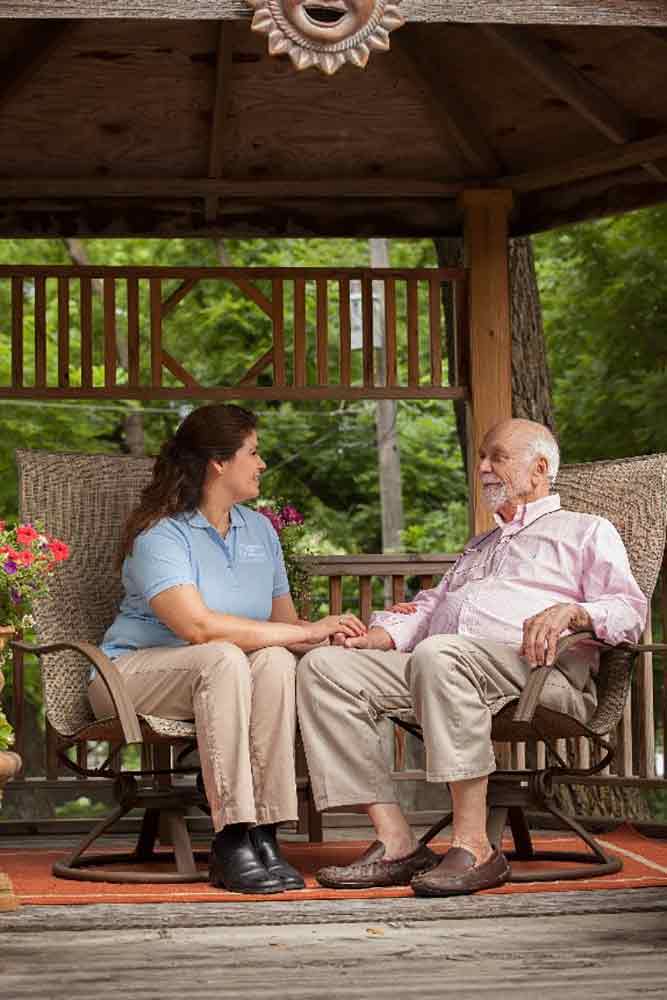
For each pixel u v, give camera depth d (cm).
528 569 468
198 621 441
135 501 516
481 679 427
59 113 638
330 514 1875
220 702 419
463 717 416
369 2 395
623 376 1224
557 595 463
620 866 456
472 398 675
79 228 693
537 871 449
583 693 456
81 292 667
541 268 1570
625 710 583
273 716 427
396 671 438
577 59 611
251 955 348
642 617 452
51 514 495
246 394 673
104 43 600
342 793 427
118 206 692
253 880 411
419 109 652
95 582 499
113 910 387
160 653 444
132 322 668
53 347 1766
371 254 1766
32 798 1594
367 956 346
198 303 1905
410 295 685
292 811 423
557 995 307
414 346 684
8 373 1633
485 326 677
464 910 390
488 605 462
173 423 1858
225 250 1891
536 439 482
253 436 474
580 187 685
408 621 489
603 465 505
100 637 492
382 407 1750
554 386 1312
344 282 681
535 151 677
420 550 1770
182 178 678
